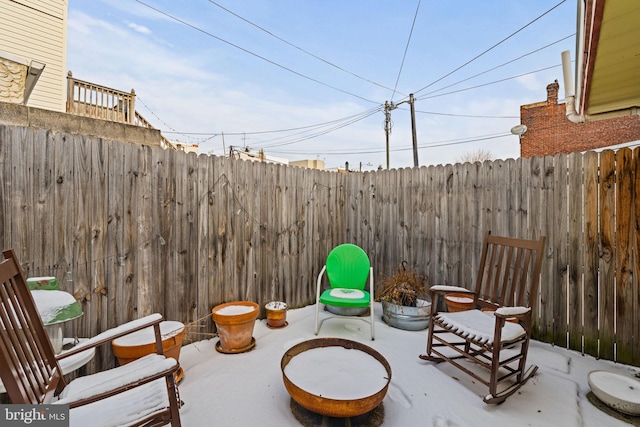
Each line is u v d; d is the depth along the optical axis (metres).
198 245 2.74
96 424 1.16
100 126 4.82
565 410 1.78
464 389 2.01
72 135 2.09
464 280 3.22
